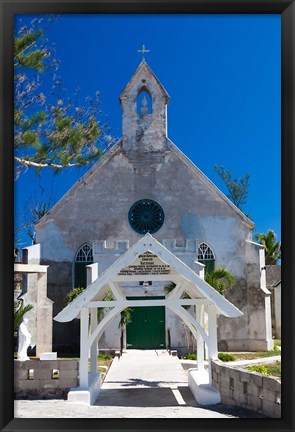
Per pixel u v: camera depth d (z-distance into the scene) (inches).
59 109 1061.1
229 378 612.4
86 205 1283.2
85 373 637.3
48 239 1274.6
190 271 626.8
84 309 645.9
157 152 1298.0
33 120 983.0
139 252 628.7
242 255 1274.6
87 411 563.5
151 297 1228.5
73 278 1263.5
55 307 1251.8
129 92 1311.5
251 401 569.6
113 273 630.5
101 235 1275.8
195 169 1294.3
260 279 1252.5
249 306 1250.0
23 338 689.0
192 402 647.1
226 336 1238.9
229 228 1283.2
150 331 1229.1
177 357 1101.7
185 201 1288.1
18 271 994.7
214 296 629.6
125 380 830.5
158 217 1285.7
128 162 1294.3
